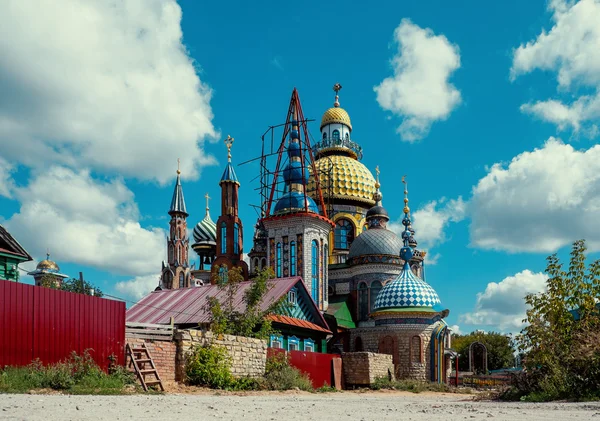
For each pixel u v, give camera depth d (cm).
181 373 2900
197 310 4609
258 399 2350
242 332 3819
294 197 6869
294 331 5094
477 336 11112
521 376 2714
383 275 6888
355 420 1283
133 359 2638
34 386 2155
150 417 1238
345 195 8056
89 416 1209
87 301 2573
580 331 2620
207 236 10012
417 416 1441
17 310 2306
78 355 2497
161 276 8981
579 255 2756
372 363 4606
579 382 2398
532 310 2728
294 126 7419
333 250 7838
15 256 3497
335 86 9288
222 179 7556
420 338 5866
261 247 8106
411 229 8788
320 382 4194
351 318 6781
